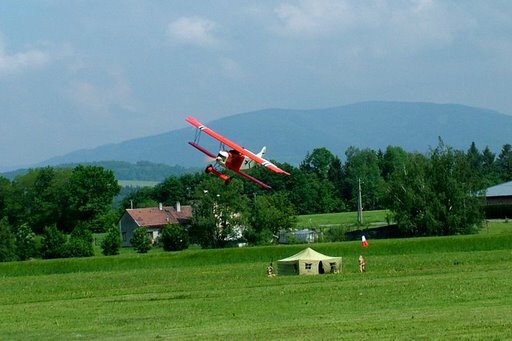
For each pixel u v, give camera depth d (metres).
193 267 94.12
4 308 56.69
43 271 97.75
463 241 101.31
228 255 101.00
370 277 67.88
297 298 53.50
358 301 50.00
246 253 101.19
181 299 56.94
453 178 128.62
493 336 33.00
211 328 40.75
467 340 32.41
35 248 129.38
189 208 187.50
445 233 128.62
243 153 56.09
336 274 73.31
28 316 50.38
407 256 93.38
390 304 47.56
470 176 130.75
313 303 50.22
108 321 46.00
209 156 56.75
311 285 62.34
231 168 55.72
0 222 130.75
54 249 129.00
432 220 127.19
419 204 128.50
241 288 63.44
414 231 130.88
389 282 60.84
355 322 39.38
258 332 37.50
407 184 131.25
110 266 99.12
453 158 131.50
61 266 98.38
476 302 46.12
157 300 56.97
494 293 49.94
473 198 128.38
